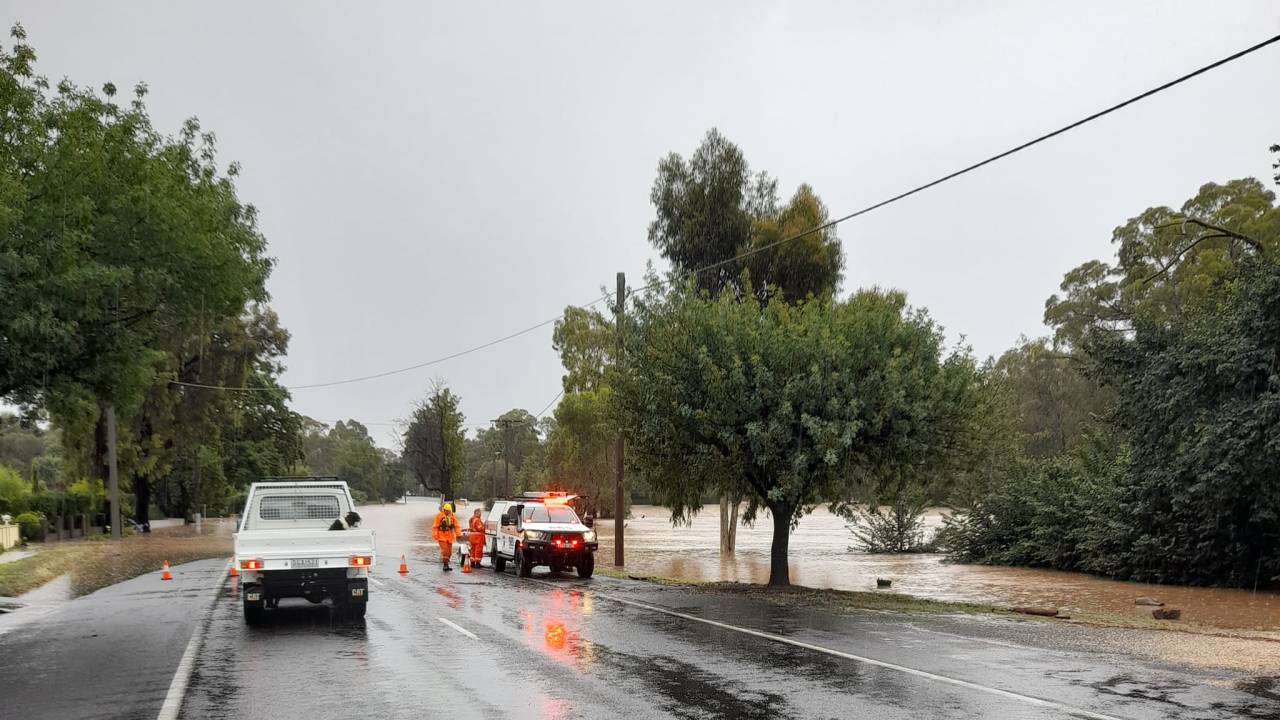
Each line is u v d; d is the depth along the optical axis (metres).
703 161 40.50
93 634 15.31
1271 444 24.23
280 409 82.94
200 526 69.88
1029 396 89.31
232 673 11.46
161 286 20.94
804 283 38.00
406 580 25.95
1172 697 9.74
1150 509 30.77
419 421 76.38
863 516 48.84
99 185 19.77
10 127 19.48
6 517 42.91
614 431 26.64
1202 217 63.56
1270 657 12.47
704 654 12.65
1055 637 14.48
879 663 11.88
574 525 28.55
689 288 24.83
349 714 9.16
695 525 81.81
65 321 18.84
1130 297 61.94
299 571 16.11
